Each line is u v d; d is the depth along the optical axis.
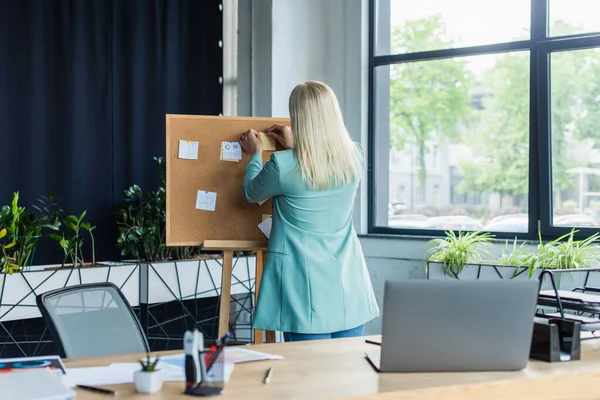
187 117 3.49
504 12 5.02
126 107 5.26
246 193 3.04
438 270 4.75
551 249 4.44
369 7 5.48
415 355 1.98
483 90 5.10
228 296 3.51
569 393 2.01
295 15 5.44
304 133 2.77
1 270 4.25
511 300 1.99
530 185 4.90
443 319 1.96
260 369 2.04
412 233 5.35
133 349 2.50
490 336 1.99
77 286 2.45
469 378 1.96
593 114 4.70
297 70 5.48
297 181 2.78
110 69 5.18
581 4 4.72
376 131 5.51
